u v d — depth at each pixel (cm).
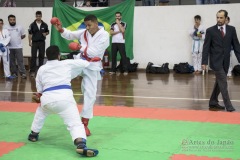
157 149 507
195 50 1325
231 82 1120
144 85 1070
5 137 570
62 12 1452
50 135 581
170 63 1403
